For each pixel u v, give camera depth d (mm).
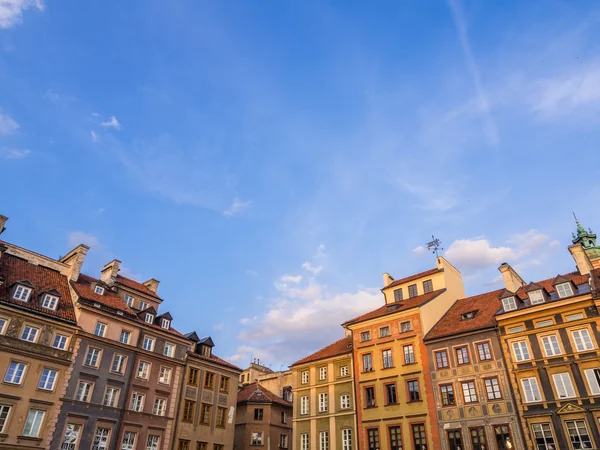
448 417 38281
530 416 34000
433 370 40969
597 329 33594
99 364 41500
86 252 48375
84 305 42188
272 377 71250
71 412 38062
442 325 44594
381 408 42875
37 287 41750
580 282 39531
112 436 40312
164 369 47406
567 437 32031
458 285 53031
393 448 40500
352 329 49562
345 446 44031
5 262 41938
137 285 55031
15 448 33938
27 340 37406
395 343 44875
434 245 55156
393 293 54062
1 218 42781
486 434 35719
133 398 43469
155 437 43906
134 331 45750
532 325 36938
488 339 38938
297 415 49594
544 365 34906
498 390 36656
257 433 56719
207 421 49469
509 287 45781
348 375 47500
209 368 52281
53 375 38125
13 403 34844
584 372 33094
